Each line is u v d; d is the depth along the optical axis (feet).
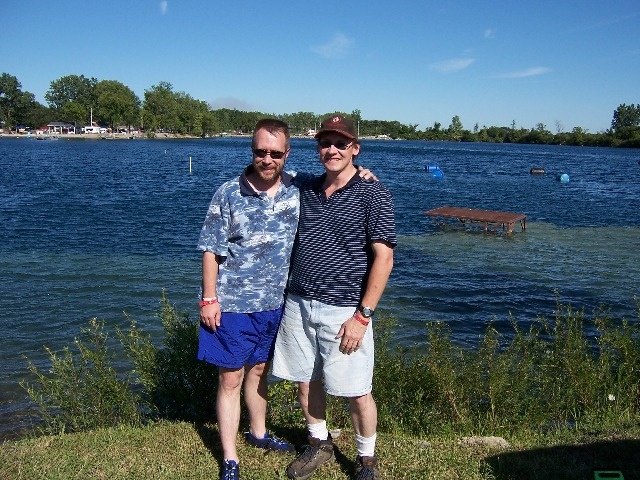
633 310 41.65
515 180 170.50
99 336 22.08
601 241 71.46
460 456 14.65
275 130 12.43
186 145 378.53
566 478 13.56
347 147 12.23
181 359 18.11
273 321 13.52
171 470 13.67
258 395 14.46
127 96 506.48
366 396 13.01
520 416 18.30
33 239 63.93
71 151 275.18
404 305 42.14
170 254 57.88
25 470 13.56
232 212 12.98
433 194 127.24
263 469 13.80
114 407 18.81
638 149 517.96
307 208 12.93
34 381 27.27
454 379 18.97
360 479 13.14
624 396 19.56
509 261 58.44
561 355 21.06
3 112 493.36
